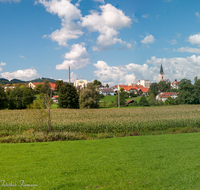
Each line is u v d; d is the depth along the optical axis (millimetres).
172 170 11133
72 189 8914
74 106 84375
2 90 80812
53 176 10438
